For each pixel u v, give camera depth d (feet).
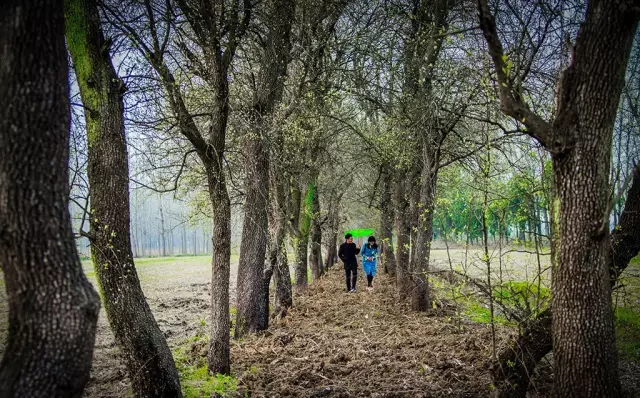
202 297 55.21
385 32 36.58
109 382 23.16
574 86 13.12
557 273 13.85
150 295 57.26
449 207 25.89
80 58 18.10
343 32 39.29
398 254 44.14
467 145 35.94
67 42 18.40
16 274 9.90
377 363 23.66
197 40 23.63
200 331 35.58
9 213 9.79
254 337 30.78
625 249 18.25
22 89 9.86
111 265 17.47
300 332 31.60
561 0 22.29
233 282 69.92
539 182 20.74
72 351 10.11
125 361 18.28
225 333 22.79
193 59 24.22
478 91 27.27
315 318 36.78
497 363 18.24
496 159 27.91
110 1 22.70
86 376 10.56
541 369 20.74
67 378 10.10
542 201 20.13
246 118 29.66
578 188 13.17
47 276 9.96
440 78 33.60
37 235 9.89
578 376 13.35
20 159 9.81
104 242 17.67
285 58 33.86
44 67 10.09
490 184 22.39
